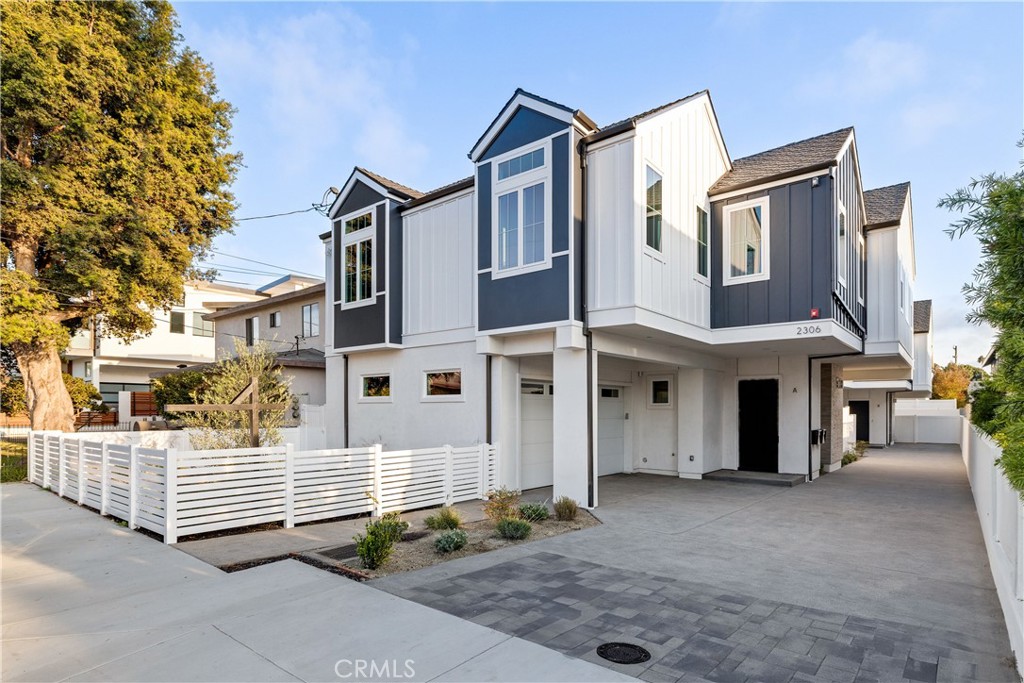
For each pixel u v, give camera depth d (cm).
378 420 1305
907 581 565
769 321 1040
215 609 465
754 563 623
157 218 1375
